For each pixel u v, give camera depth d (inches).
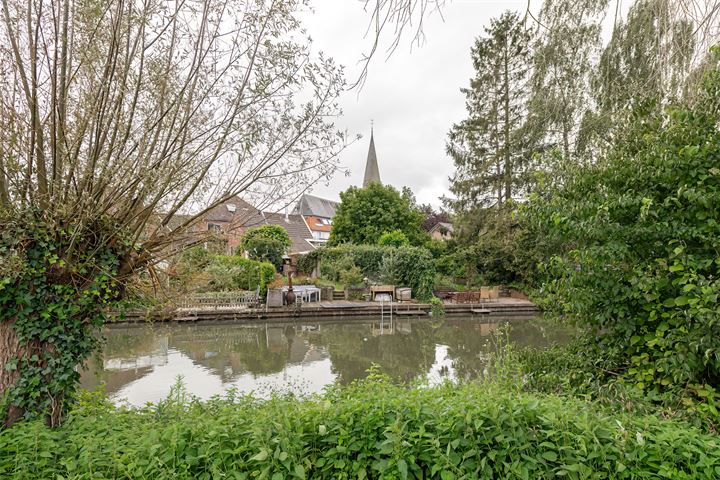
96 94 111.6
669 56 140.0
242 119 127.5
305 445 81.7
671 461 71.8
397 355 370.0
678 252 103.3
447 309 636.7
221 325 550.3
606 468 72.1
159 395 250.2
